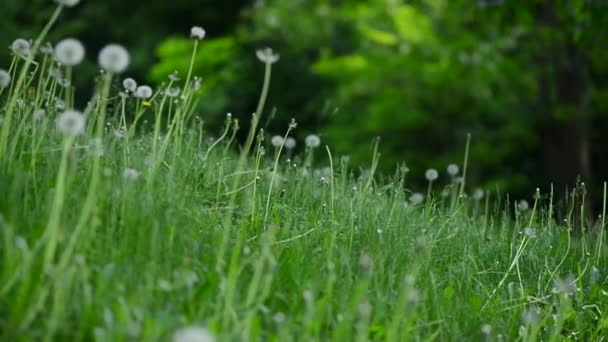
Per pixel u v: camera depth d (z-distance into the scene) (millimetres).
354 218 7551
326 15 29938
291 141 9258
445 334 6172
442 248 7738
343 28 30406
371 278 6410
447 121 25641
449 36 25562
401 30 25734
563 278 7980
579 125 23188
